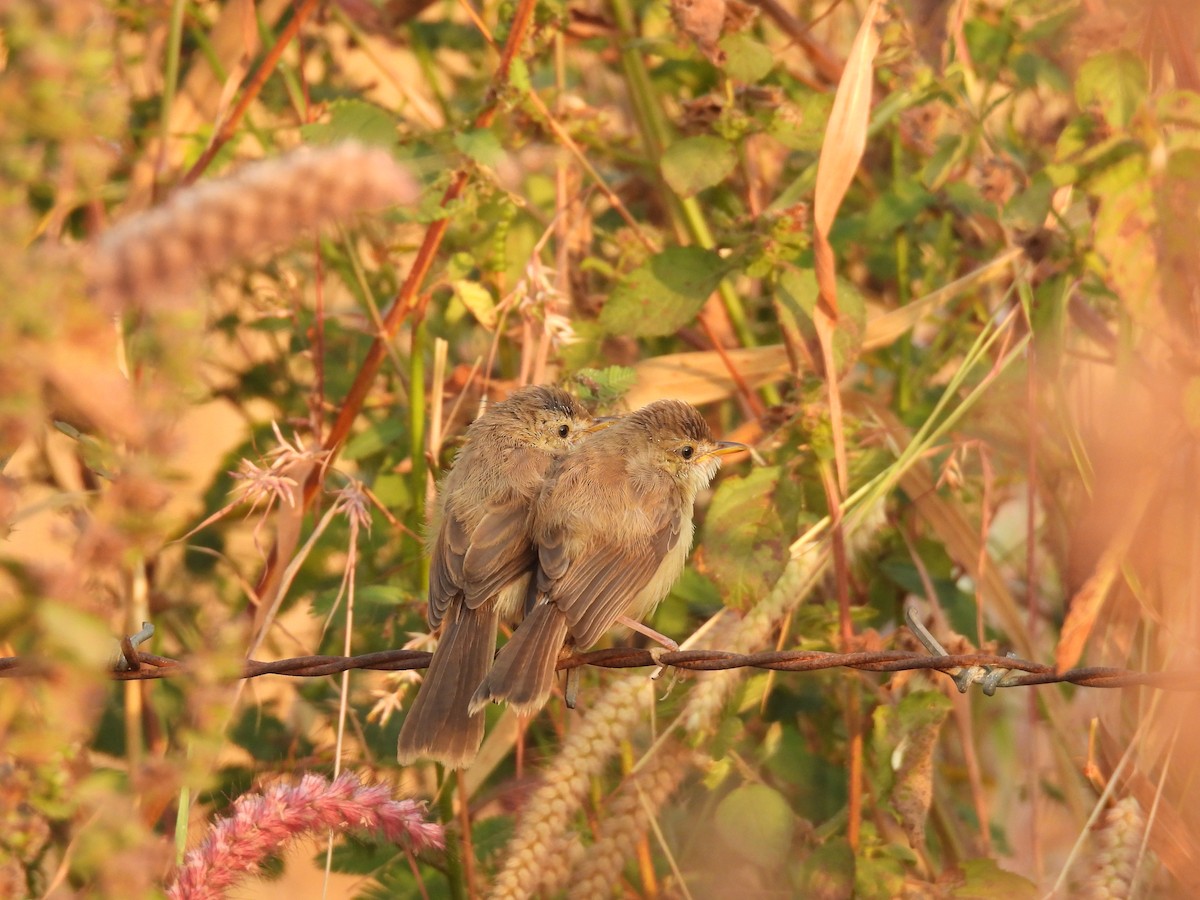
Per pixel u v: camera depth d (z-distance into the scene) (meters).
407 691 11.40
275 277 12.56
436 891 10.11
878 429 11.10
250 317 12.66
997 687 7.92
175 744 10.58
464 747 8.29
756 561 9.42
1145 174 8.67
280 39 11.09
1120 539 8.34
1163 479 9.50
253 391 12.62
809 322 10.30
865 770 10.56
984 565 10.61
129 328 7.83
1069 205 10.85
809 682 11.12
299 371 12.74
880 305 13.62
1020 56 12.43
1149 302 8.72
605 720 8.34
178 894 6.86
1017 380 11.05
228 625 5.93
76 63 5.14
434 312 12.87
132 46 12.89
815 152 11.22
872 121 11.25
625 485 9.24
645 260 11.27
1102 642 9.77
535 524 9.16
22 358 4.82
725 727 9.48
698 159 10.27
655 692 9.59
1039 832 10.24
